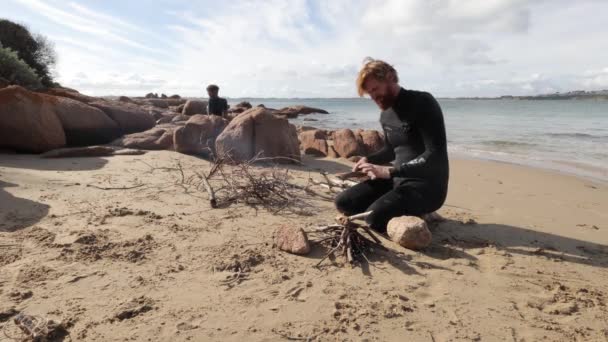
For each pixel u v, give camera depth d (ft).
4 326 6.79
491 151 37.37
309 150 31.27
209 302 7.95
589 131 55.93
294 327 7.27
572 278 9.73
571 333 7.42
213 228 12.04
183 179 17.43
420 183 11.75
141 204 13.94
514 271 9.98
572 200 18.07
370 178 13.37
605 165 29.37
